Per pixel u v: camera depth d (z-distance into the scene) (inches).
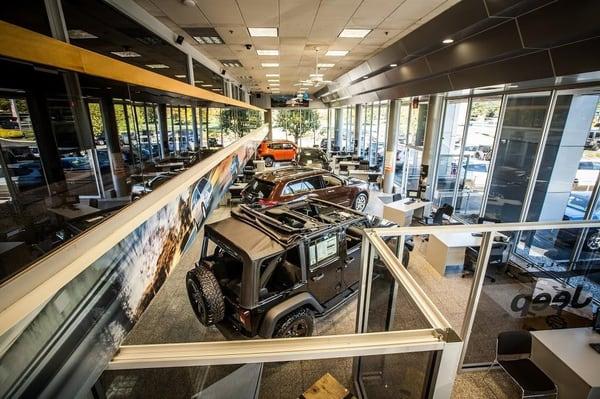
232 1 155.2
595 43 121.1
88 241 59.2
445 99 298.5
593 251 183.0
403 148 443.2
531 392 96.9
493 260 199.3
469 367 123.6
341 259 147.9
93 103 103.8
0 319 34.7
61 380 45.6
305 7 164.4
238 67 381.4
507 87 193.3
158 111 151.7
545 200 217.3
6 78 73.6
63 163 100.3
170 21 188.9
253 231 129.9
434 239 208.7
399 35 223.8
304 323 128.5
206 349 40.4
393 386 75.0
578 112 191.6
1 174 86.1
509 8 125.5
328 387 100.7
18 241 65.6
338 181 308.0
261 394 113.5
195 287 123.9
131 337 142.9
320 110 923.4
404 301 70.6
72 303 49.9
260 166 485.1
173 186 117.3
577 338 106.3
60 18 98.3
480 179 280.5
